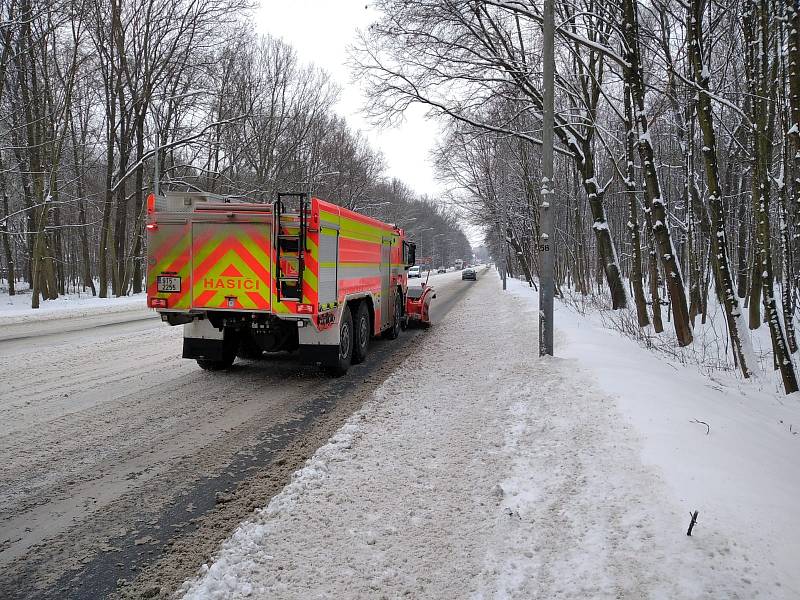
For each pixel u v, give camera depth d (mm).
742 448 4805
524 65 17047
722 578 2957
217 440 5852
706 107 10500
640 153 12992
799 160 9164
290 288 8164
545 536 3588
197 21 30297
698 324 17578
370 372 9547
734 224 22859
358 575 3277
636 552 3254
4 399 7305
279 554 3512
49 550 3680
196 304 8422
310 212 8102
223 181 35906
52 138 26047
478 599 3016
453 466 4895
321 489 4465
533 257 39281
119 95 30438
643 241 30656
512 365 9180
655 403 5898
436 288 43375
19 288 43000
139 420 6516
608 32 16797
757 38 11453
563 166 31000
